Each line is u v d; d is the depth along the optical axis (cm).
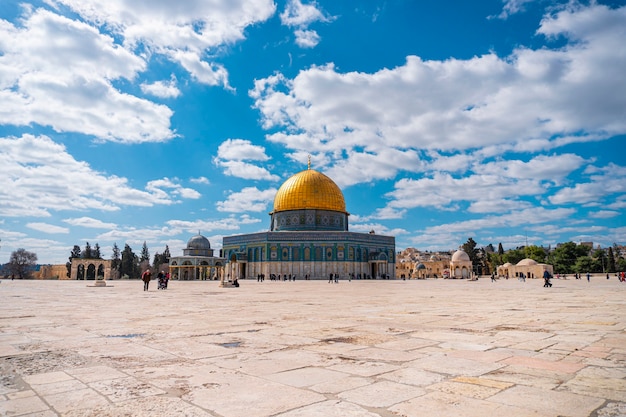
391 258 11075
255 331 1203
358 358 820
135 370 732
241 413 511
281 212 10825
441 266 15062
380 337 1080
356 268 9994
